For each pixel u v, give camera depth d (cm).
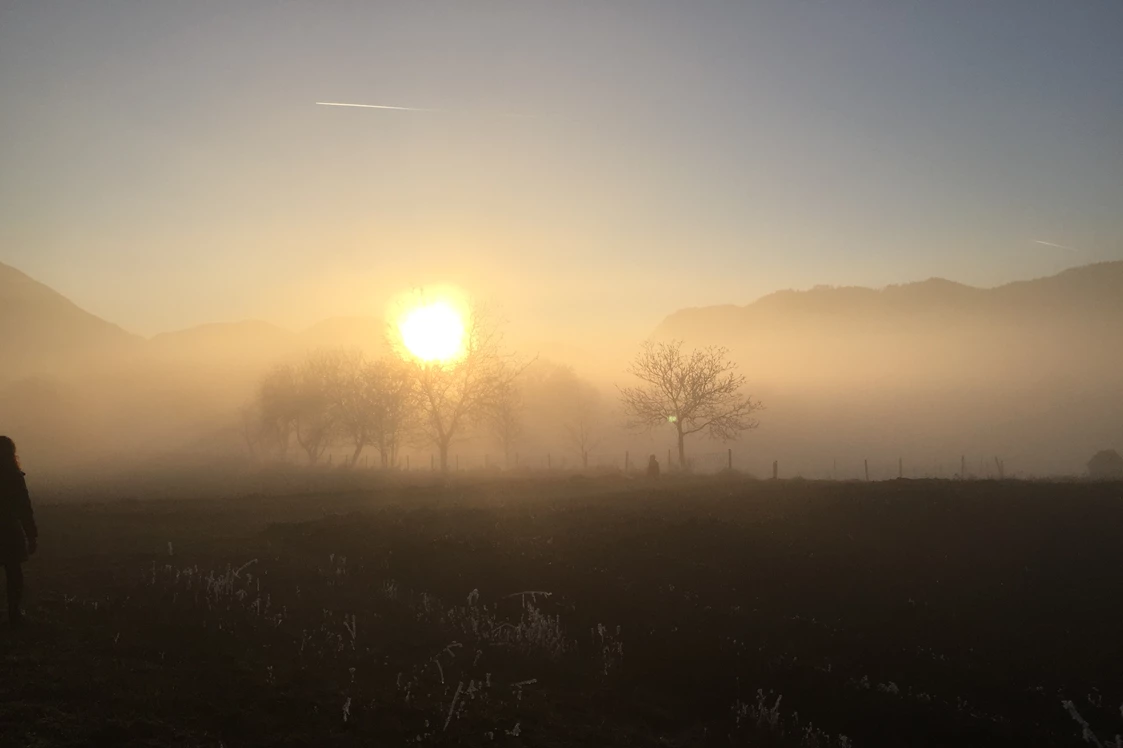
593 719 888
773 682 1071
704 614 1370
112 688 752
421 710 791
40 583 1207
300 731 707
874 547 1944
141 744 639
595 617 1316
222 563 1433
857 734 949
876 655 1248
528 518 2183
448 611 1274
